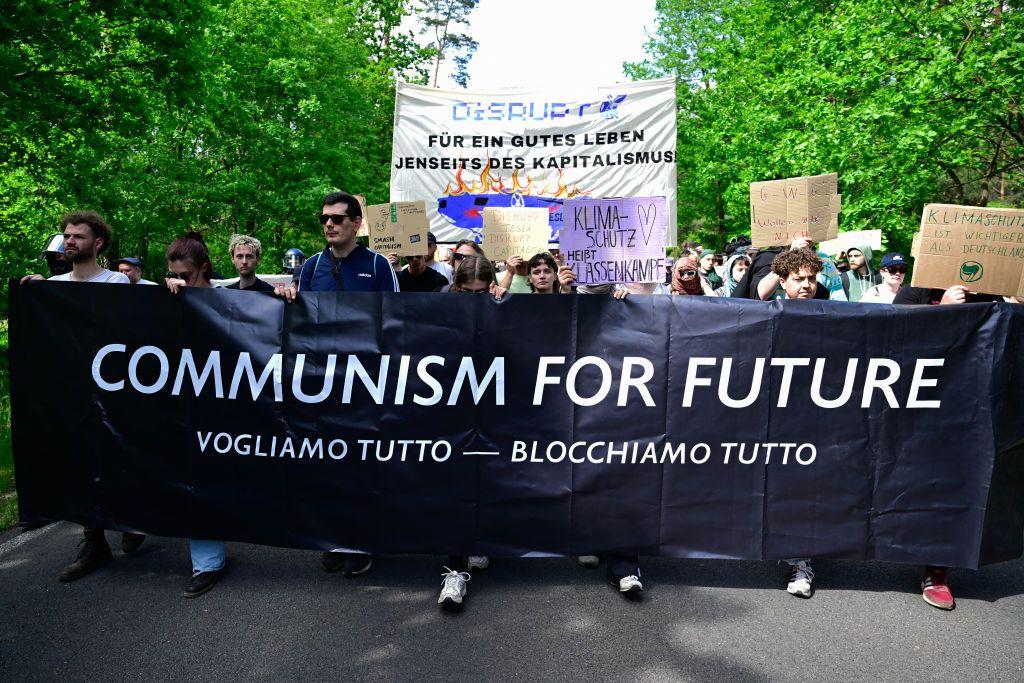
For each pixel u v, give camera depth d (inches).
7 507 199.6
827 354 150.9
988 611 145.9
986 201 650.8
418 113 308.7
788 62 747.4
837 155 553.6
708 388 151.6
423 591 152.2
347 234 166.4
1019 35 513.7
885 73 550.3
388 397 153.4
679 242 1157.1
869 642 132.8
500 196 308.0
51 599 147.6
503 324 152.2
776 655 127.8
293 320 154.2
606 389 152.3
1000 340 149.6
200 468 156.2
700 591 153.3
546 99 304.8
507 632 134.9
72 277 170.2
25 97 423.2
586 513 153.1
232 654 126.6
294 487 155.3
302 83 815.7
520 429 153.0
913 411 151.3
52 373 158.2
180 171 753.6
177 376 155.9
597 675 120.9
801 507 152.3
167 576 159.2
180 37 474.3
